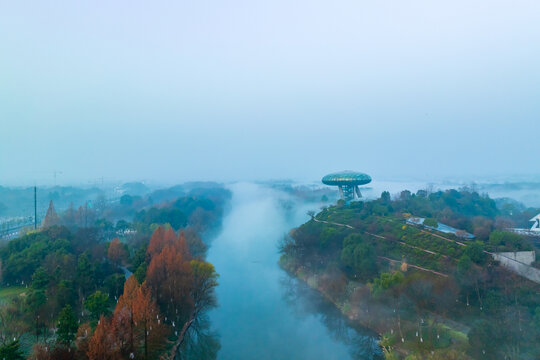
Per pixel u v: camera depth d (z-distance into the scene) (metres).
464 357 83.06
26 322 96.50
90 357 75.56
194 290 117.56
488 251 126.94
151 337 90.75
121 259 146.88
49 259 129.38
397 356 92.19
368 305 115.81
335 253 155.88
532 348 78.81
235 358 102.75
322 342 111.06
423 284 107.94
